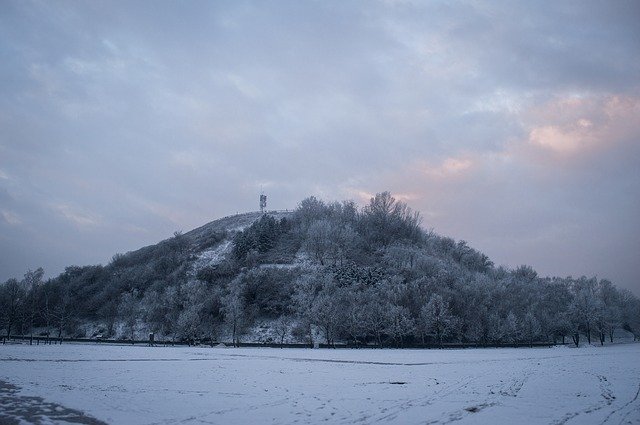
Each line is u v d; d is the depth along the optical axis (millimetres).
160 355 58250
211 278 123062
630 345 112188
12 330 116375
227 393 27750
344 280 111188
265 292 111875
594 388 30406
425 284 103750
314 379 35500
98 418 20109
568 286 163375
